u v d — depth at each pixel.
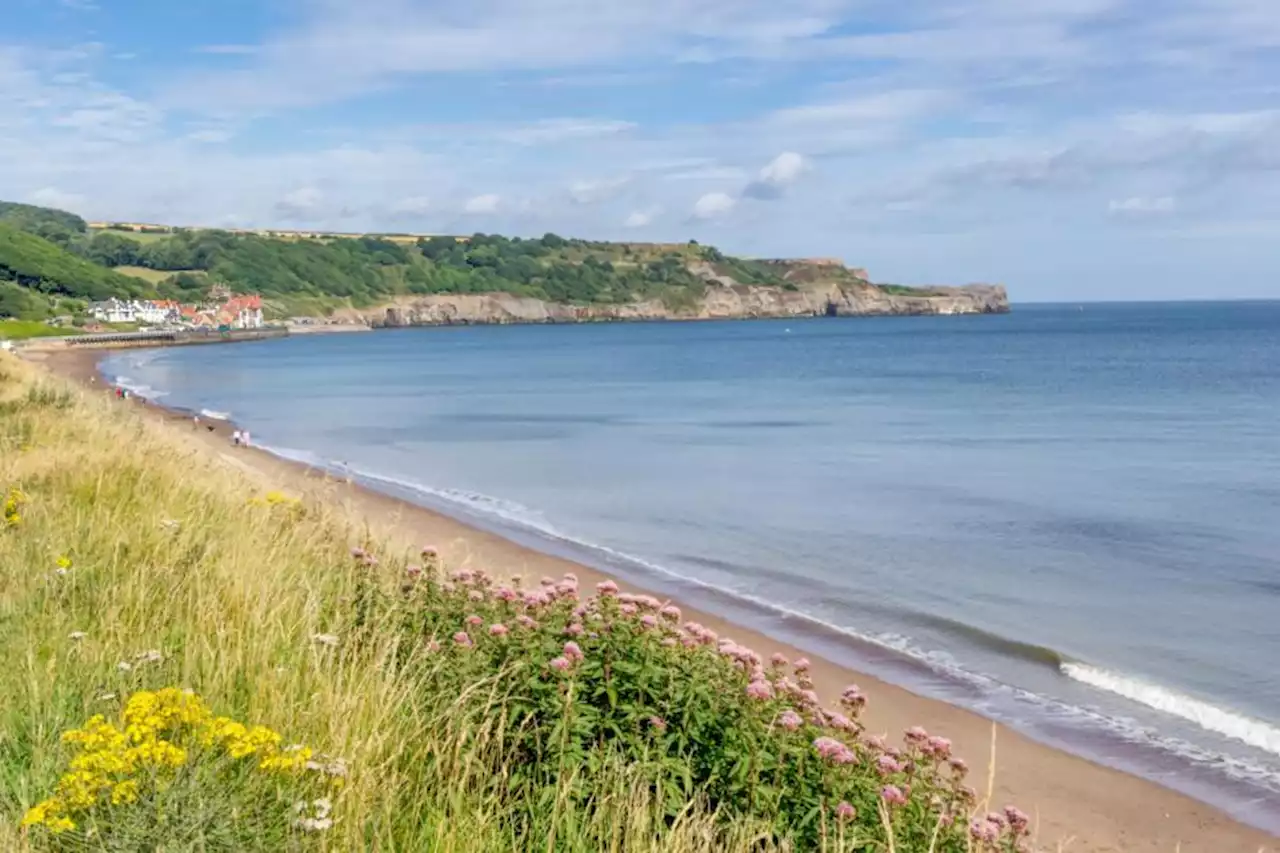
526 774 5.41
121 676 5.47
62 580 7.28
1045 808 9.79
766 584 18.73
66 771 4.34
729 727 5.44
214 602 6.73
